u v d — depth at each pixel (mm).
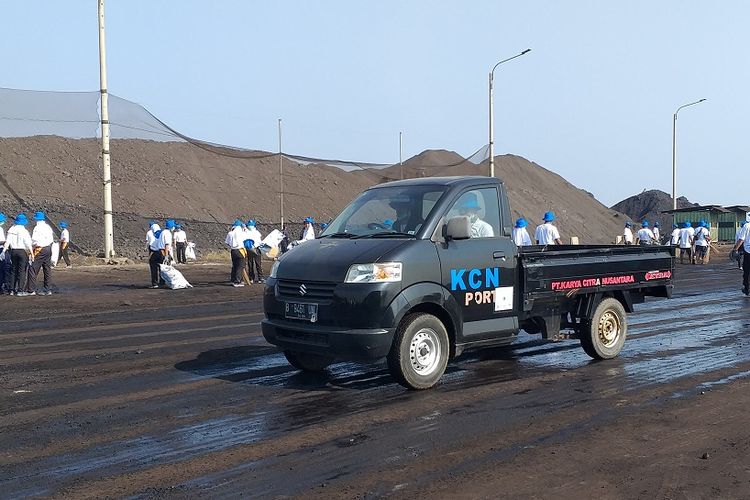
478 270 8086
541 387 7938
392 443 5965
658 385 8031
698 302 16469
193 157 71500
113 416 6816
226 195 66438
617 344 9656
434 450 5785
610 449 5812
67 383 8195
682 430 6320
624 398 7438
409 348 7602
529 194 70250
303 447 5875
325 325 7492
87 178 59656
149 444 5969
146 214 56438
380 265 7371
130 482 5125
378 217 8383
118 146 67688
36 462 5547
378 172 74125
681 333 11758
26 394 7680
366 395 7574
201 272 26594
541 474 5258
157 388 7938
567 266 8938
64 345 10750
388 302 7344
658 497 4848
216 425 6508
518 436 6148
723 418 6688
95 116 33875
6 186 48969
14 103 32531
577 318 9469
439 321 7836
